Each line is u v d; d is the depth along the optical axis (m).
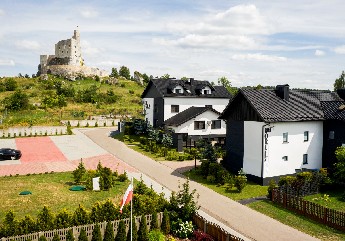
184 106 55.25
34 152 44.69
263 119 29.97
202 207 25.30
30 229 17.95
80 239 17.70
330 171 31.78
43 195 27.08
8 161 39.62
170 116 54.19
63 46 151.50
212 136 51.56
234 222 22.61
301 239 20.19
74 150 46.41
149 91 59.03
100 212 19.67
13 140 52.69
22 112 77.44
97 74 152.88
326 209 22.33
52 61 152.88
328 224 22.23
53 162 39.47
